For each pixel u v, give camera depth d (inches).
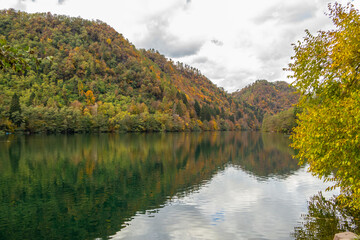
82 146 2598.4
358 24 434.9
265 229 679.1
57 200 941.2
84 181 1213.7
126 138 4040.4
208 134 6003.9
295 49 527.2
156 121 6181.1
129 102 7239.2
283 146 2898.6
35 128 4111.7
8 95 5211.6
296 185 1137.4
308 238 609.9
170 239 636.1
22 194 1010.7
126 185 1151.6
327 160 465.7
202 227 703.7
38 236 662.5
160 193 1027.9
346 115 404.8
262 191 1047.6
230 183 1189.1
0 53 207.3
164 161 1802.4
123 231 685.9
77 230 693.9
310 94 528.7
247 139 4136.3
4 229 703.7
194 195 1001.5
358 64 450.6
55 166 1552.7
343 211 769.6
